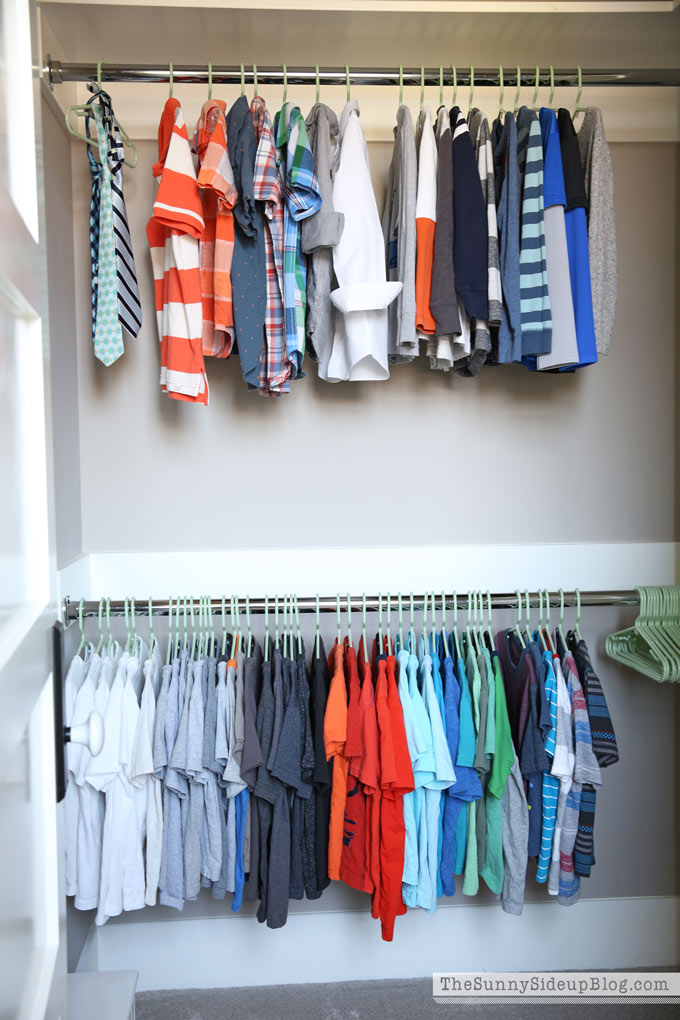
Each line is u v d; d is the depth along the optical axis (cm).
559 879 157
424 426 189
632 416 193
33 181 75
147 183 178
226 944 180
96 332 150
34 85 76
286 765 146
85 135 178
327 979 182
